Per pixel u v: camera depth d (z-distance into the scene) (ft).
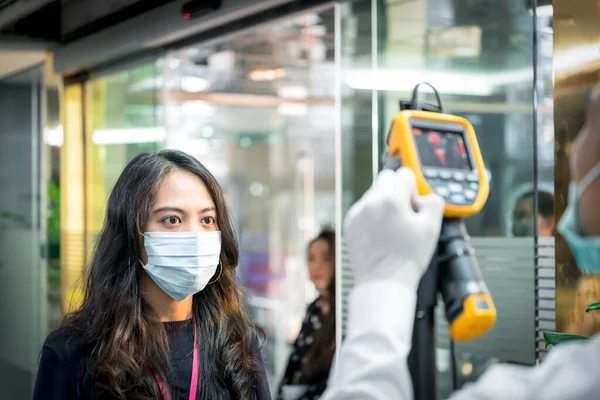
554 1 7.57
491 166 8.91
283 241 32.78
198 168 6.57
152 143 15.39
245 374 6.64
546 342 6.42
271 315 25.48
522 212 8.59
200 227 6.48
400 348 3.00
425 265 3.15
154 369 6.18
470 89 9.25
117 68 16.31
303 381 13.38
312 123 26.35
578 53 7.35
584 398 2.44
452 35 9.52
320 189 30.30
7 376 19.24
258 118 25.48
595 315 7.16
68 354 6.20
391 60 10.26
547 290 8.30
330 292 13.29
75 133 17.81
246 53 16.25
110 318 6.25
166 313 6.53
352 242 3.17
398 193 3.12
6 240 19.34
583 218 3.11
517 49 8.71
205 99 21.90
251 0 11.95
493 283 8.77
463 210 3.37
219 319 6.73
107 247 6.46
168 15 13.70
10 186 18.97
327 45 15.48
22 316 19.04
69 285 18.01
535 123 8.46
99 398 6.02
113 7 15.20
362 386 2.96
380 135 10.36
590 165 2.98
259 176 31.96
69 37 17.03
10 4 15.97
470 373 8.75
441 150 3.53
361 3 10.67
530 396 2.55
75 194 17.87
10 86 18.54
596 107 2.95
